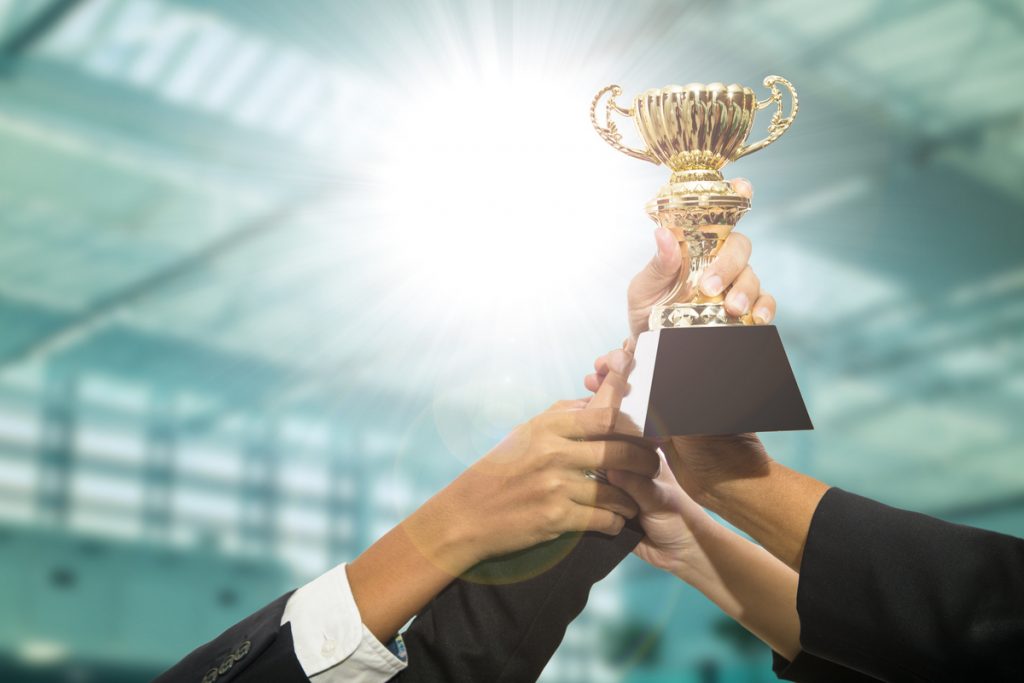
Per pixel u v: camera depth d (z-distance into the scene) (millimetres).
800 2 8859
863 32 9070
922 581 963
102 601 11891
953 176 10344
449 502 1063
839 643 1002
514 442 1101
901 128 9945
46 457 12023
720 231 1124
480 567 1144
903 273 11422
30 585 11672
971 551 961
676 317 1083
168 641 12172
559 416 1106
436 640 1115
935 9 8812
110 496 12227
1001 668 922
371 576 1027
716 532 1260
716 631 10289
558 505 1090
